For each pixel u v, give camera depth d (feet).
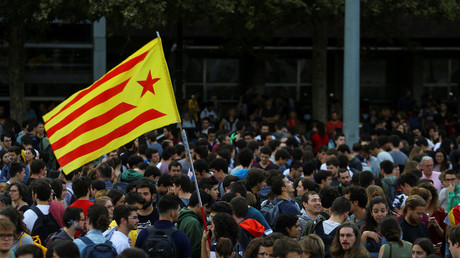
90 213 23.88
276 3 60.44
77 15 60.39
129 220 24.73
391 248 23.70
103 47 77.15
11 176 33.24
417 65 95.40
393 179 35.35
